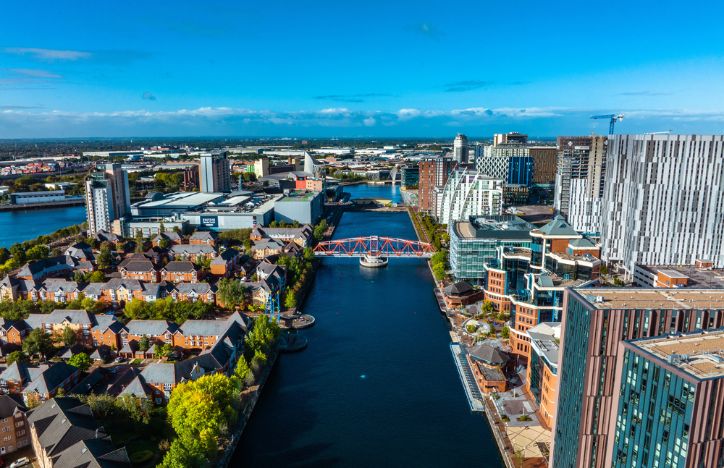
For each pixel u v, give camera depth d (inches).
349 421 6560.0
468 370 7785.4
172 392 6186.0
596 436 4808.1
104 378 7253.9
